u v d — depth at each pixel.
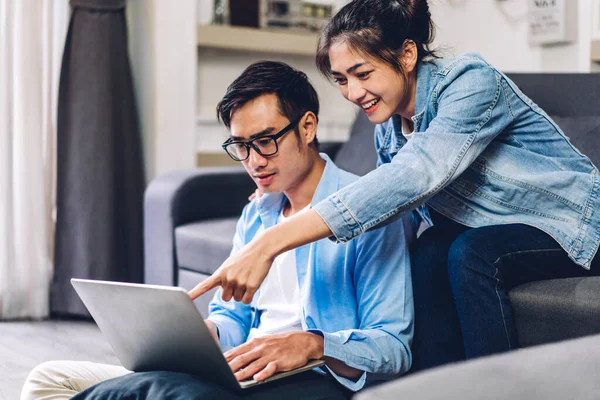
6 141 3.08
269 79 1.37
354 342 1.27
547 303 1.49
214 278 1.23
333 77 1.53
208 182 2.78
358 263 1.39
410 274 1.42
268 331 1.42
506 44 3.10
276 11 3.77
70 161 3.18
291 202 1.48
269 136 1.36
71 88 3.18
